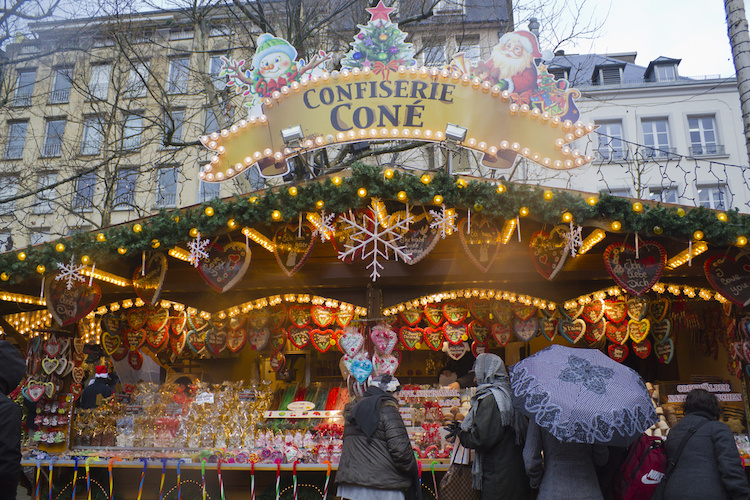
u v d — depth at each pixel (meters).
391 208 5.21
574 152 5.52
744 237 4.73
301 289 6.62
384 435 3.92
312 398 7.03
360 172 4.75
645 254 5.05
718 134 24.33
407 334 6.66
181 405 6.17
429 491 5.34
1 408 2.70
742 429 6.00
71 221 19.28
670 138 24.50
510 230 5.08
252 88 5.68
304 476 5.42
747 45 6.54
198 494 5.53
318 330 6.59
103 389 6.29
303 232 5.09
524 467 3.88
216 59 17.08
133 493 5.62
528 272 6.09
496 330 6.68
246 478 5.52
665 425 5.75
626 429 3.19
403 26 13.73
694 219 4.72
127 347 7.10
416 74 5.53
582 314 6.70
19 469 2.74
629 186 23.06
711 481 3.57
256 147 5.46
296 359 8.17
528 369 3.69
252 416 5.80
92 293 5.30
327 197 4.79
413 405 6.13
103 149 13.07
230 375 8.74
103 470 5.70
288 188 4.81
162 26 13.01
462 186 4.77
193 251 4.81
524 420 4.01
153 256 5.22
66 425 5.91
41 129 20.27
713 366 7.09
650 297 6.93
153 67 13.93
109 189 12.23
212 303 6.77
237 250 5.11
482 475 3.94
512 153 5.54
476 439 3.87
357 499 3.81
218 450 5.49
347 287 6.44
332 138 5.43
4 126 19.81
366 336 6.08
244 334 6.77
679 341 8.09
